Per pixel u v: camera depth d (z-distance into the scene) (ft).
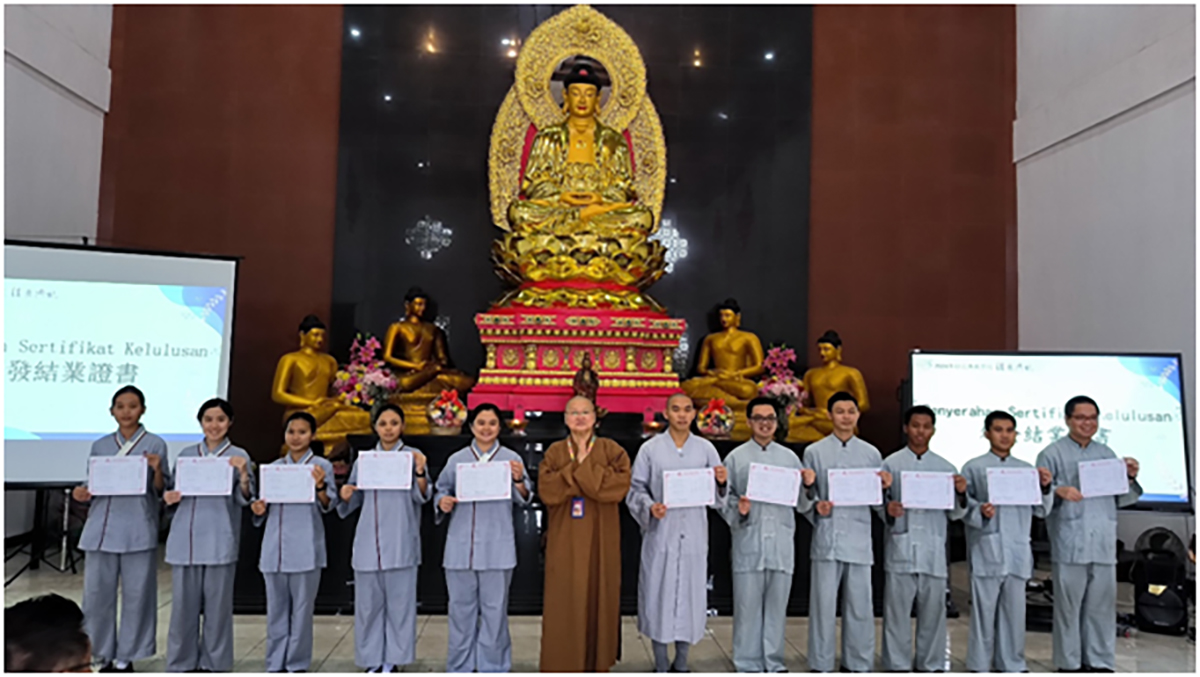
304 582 14.19
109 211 25.57
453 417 18.74
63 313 18.29
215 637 14.11
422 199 26.48
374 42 26.71
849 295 27.14
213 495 13.99
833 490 14.19
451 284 26.37
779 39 27.55
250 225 25.98
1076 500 14.66
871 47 27.63
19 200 21.65
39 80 22.44
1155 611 17.43
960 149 27.61
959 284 27.35
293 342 25.88
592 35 26.11
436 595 18.20
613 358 22.26
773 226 27.14
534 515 18.29
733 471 14.75
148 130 25.94
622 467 13.87
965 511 14.61
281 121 26.30
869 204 27.40
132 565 14.17
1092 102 23.75
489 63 26.89
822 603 14.51
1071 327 24.56
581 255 22.53
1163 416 18.21
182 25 26.30
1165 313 20.86
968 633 15.90
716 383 24.00
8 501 21.98
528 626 17.39
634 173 26.09
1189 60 20.18
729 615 18.33
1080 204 24.34
